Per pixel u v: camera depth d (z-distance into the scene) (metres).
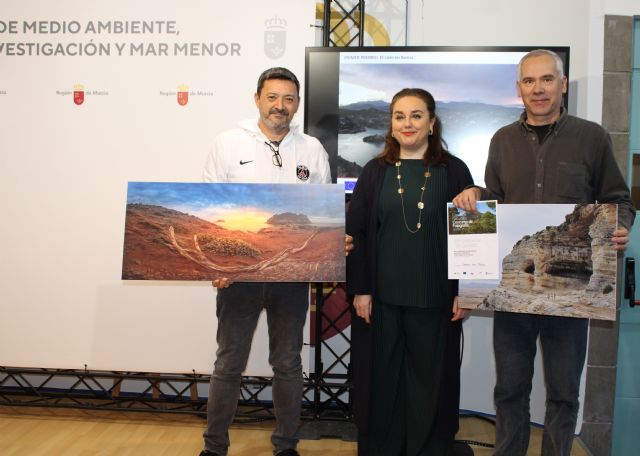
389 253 1.88
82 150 2.69
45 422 2.65
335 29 3.01
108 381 3.05
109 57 2.68
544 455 1.92
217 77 2.67
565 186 1.80
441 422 1.87
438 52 2.71
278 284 2.02
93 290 2.70
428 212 1.85
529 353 1.91
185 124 2.68
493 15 2.93
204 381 2.70
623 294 2.85
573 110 2.85
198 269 1.88
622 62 2.79
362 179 1.99
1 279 2.71
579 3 2.86
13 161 2.70
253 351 2.71
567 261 1.72
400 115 1.86
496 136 1.99
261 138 2.08
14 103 2.70
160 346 2.70
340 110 2.72
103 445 2.40
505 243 1.76
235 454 2.33
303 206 1.89
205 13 2.67
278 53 2.66
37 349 2.71
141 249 1.87
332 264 1.88
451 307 1.87
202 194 1.88
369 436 1.93
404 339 1.96
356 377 1.94
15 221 2.70
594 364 2.84
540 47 2.64
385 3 2.99
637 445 2.92
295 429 2.11
